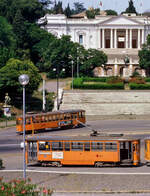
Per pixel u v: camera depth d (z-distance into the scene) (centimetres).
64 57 19225
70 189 5725
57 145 7138
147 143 7069
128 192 5547
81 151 7069
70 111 11094
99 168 6962
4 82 13925
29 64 14550
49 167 7119
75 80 16775
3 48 16900
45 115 10712
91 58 19200
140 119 12481
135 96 15075
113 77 17038
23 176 6222
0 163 7044
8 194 4275
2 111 13325
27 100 14900
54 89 16638
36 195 4494
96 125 11394
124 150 6981
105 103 14500
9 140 9569
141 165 7138
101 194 5503
